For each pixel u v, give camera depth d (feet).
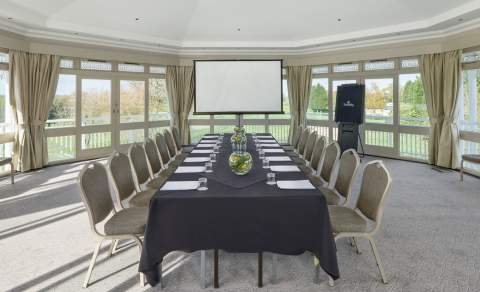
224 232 7.09
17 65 19.63
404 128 24.30
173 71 28.25
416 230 10.82
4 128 20.29
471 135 19.83
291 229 7.09
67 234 10.54
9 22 18.34
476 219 11.87
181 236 7.05
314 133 15.40
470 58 19.76
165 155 16.02
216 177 9.05
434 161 22.36
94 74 24.27
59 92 22.75
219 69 25.71
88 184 7.57
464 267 8.28
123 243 9.84
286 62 28.86
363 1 19.53
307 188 7.77
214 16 22.07
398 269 8.20
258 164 10.98
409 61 23.72
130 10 19.95
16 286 7.49
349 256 8.96
